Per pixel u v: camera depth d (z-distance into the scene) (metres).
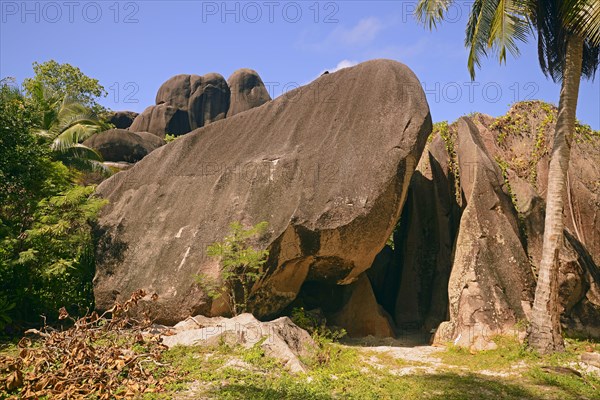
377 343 13.25
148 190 15.04
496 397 8.59
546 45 12.80
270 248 12.26
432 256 15.33
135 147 25.22
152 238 13.91
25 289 12.96
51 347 8.23
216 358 9.59
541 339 11.27
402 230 16.34
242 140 14.74
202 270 12.59
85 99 31.73
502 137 17.06
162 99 36.56
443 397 8.42
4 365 7.77
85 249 14.64
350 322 14.09
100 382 7.62
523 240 14.46
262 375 8.88
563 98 11.98
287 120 14.37
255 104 36.94
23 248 13.02
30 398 7.14
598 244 15.36
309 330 12.50
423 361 11.18
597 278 14.32
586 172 16.12
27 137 13.88
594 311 13.95
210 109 36.09
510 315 12.52
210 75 36.97
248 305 12.57
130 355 8.57
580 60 11.98
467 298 12.83
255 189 13.17
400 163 12.19
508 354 11.25
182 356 9.66
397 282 15.85
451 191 15.67
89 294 14.38
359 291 14.32
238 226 12.09
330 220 12.12
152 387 7.78
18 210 13.79
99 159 21.53
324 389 8.38
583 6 10.89
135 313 12.90
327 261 12.78
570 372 9.92
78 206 13.78
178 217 13.95
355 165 12.54
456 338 12.54
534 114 17.34
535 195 14.87
